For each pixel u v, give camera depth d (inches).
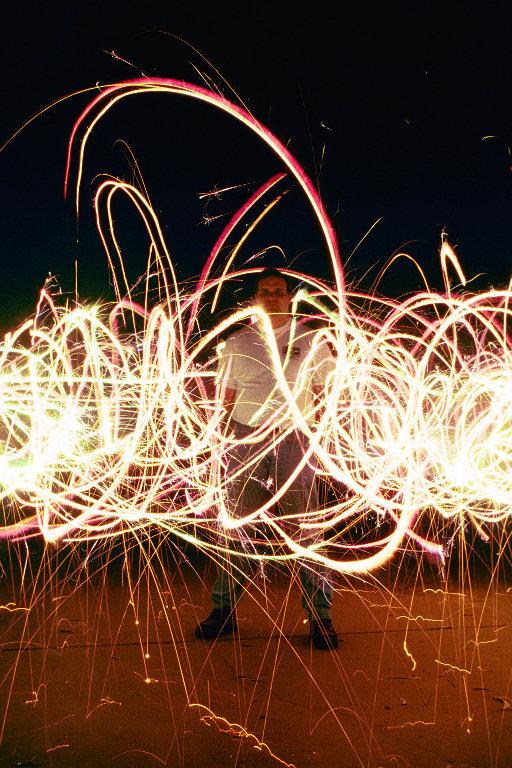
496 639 129.2
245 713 99.8
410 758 87.8
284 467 134.7
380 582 168.9
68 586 164.9
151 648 125.6
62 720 98.1
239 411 138.3
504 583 167.5
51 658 120.9
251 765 86.4
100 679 111.9
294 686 108.9
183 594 159.0
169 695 106.0
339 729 95.0
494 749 90.0
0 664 118.3
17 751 89.8
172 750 89.9
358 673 114.0
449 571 178.4
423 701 103.4
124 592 160.2
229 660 120.0
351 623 139.1
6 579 170.1
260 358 137.3
